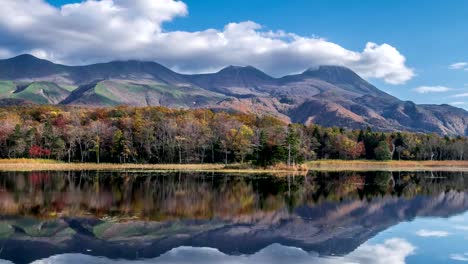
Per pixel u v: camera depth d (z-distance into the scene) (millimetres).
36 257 28906
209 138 151625
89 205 49719
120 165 140375
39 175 95000
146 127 155500
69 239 33625
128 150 146625
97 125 156125
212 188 69500
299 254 30000
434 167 161875
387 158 195750
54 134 150750
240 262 28109
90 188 67562
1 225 38188
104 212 45125
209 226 38812
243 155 136000
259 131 146125
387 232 37031
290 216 44375
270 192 64688
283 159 123500
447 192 67875
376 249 31281
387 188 73312
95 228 37344
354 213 46656
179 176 94812
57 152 147375
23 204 50031
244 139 136875
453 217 44719
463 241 33688
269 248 31578
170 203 52031
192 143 150250
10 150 144500
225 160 146750
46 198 55219
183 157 154875
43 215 43094
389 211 48312
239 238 34531
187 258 28922
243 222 40906
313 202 54375
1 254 29578
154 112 199000
